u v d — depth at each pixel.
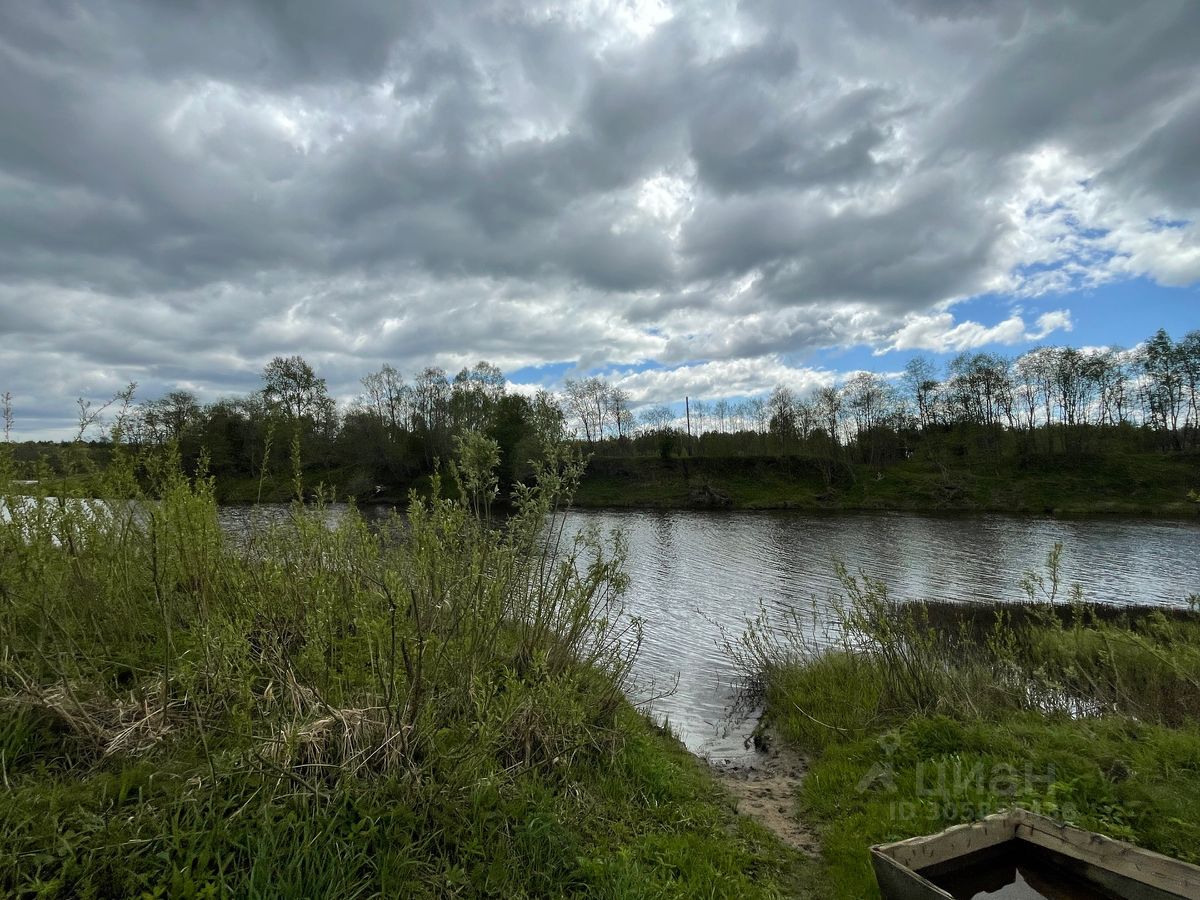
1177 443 67.38
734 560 28.58
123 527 5.39
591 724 5.87
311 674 4.60
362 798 3.77
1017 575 24.81
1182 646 9.72
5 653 3.98
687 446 80.75
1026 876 4.08
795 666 11.70
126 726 3.99
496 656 5.80
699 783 6.27
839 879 4.63
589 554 8.92
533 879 3.84
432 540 5.27
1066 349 71.38
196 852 3.17
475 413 51.47
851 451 73.50
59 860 2.97
